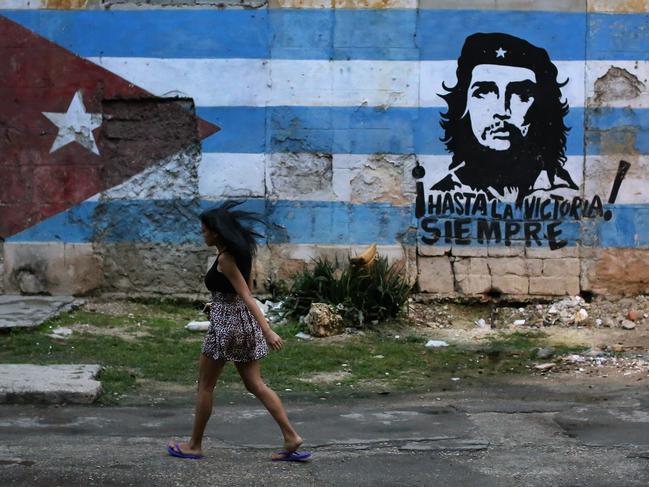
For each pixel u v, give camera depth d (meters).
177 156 11.88
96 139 11.89
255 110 11.80
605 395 8.15
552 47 11.80
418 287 11.84
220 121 11.82
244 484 5.43
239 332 5.77
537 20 11.77
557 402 7.86
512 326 11.41
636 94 11.82
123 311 11.62
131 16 11.80
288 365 9.22
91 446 6.21
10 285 11.95
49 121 11.89
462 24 11.77
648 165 11.84
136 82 11.82
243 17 11.76
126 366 8.97
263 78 11.78
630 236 11.86
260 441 6.45
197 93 11.81
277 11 11.75
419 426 6.94
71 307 11.36
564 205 11.85
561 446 6.34
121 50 11.82
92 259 11.94
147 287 11.96
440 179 11.82
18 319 10.38
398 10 11.74
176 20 11.78
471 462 5.95
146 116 11.88
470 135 11.81
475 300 11.82
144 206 11.93
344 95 11.78
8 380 7.86
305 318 10.83
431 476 5.64
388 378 8.91
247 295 5.76
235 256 5.77
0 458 5.86
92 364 8.75
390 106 11.78
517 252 11.85
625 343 10.46
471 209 11.84
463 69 11.77
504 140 11.82
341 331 10.73
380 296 11.16
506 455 6.11
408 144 11.79
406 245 11.84
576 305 11.69
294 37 11.76
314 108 11.78
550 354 9.88
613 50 11.80
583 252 11.86
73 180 11.90
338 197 11.82
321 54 11.78
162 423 6.98
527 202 11.84
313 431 6.77
